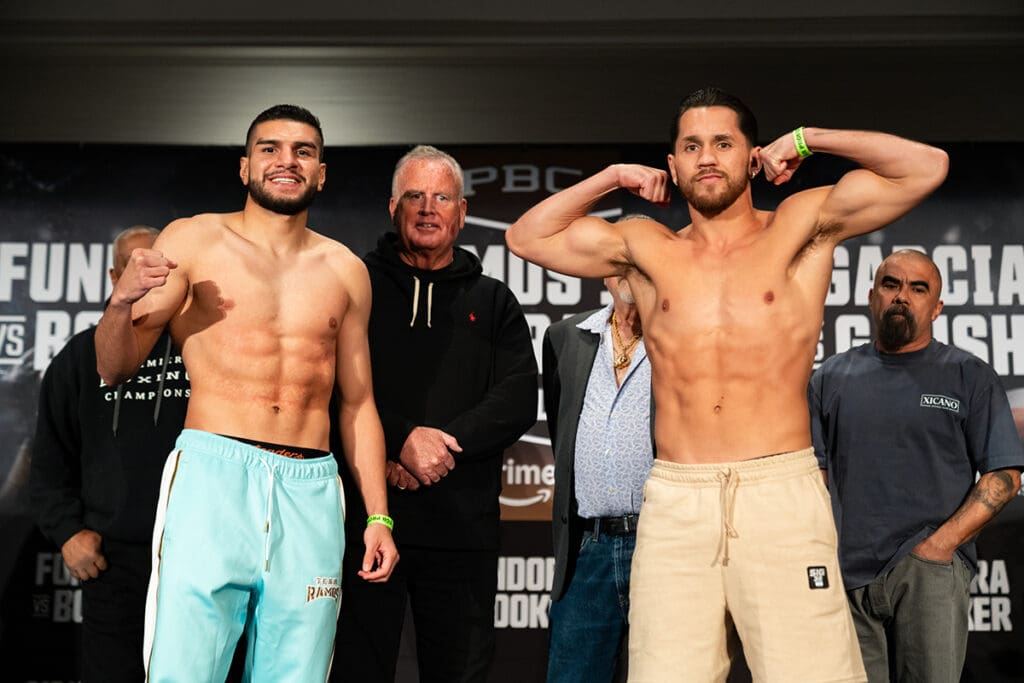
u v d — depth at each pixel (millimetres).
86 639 3441
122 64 5195
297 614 2723
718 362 2623
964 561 3742
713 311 2643
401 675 4605
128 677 3414
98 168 4949
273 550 2695
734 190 2689
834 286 4871
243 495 2686
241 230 2912
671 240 2783
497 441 3338
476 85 5191
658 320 2719
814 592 2523
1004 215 4879
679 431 2656
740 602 2553
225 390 2746
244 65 5195
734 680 4547
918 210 4887
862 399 3865
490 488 3426
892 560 3709
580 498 3385
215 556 2625
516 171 4977
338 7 5102
